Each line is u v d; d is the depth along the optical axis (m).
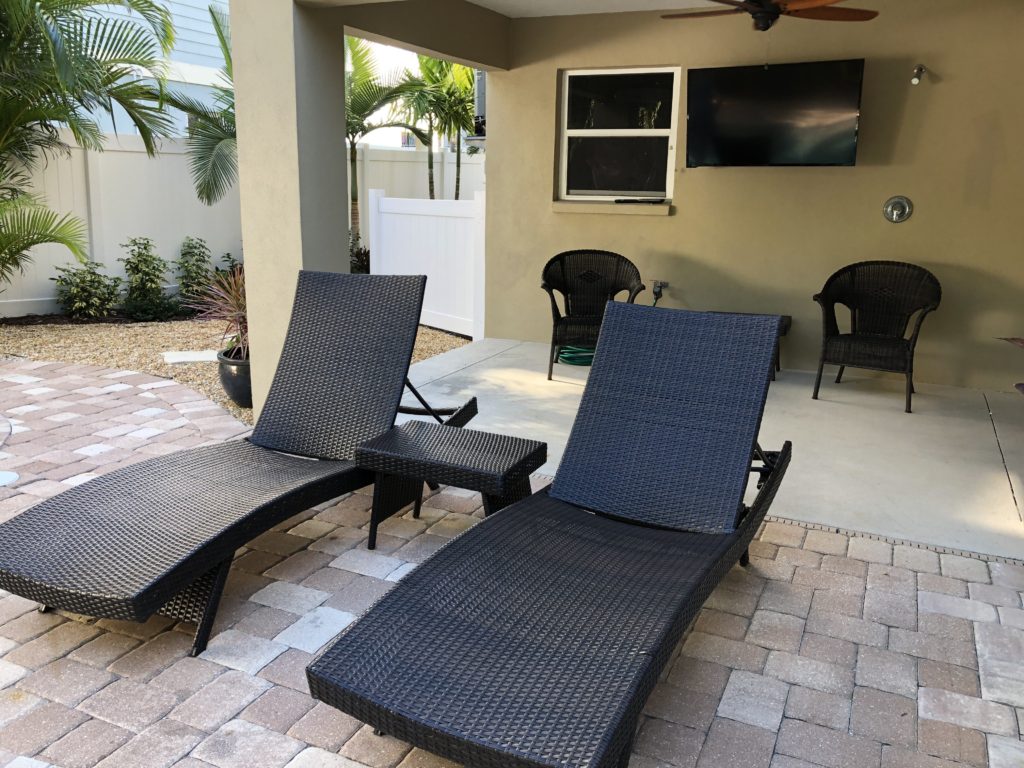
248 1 4.71
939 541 3.69
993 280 6.29
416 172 13.13
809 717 2.47
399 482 3.63
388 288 4.02
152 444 4.84
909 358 5.70
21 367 6.73
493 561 2.68
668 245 7.21
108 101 8.66
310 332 4.10
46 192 8.93
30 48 7.85
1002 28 5.89
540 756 1.84
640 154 7.25
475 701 2.01
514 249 7.84
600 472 3.34
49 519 2.96
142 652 2.73
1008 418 5.64
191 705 2.46
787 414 5.69
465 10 6.52
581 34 7.09
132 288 9.47
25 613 2.97
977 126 6.10
